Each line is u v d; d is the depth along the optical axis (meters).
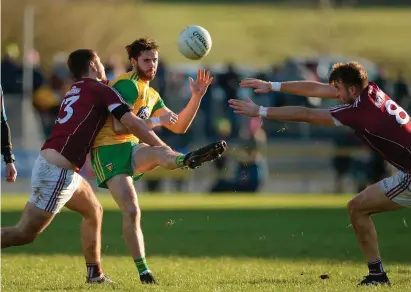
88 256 29.52
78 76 29.34
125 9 140.88
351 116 27.81
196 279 30.08
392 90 80.44
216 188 77.62
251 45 156.75
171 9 171.12
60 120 28.48
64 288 27.70
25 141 76.94
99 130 28.72
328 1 175.12
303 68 82.38
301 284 28.84
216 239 44.94
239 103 28.42
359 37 158.50
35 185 27.98
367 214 28.81
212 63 145.12
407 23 166.12
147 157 28.58
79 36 132.50
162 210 59.94
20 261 36.19
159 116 31.23
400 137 27.67
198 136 75.88
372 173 77.81
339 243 43.03
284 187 79.94
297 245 42.44
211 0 180.00
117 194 28.77
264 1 179.75
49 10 130.12
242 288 27.41
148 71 30.42
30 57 79.62
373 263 28.92
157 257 38.22
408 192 27.91
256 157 77.25
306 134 80.00
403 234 46.81
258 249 41.00
